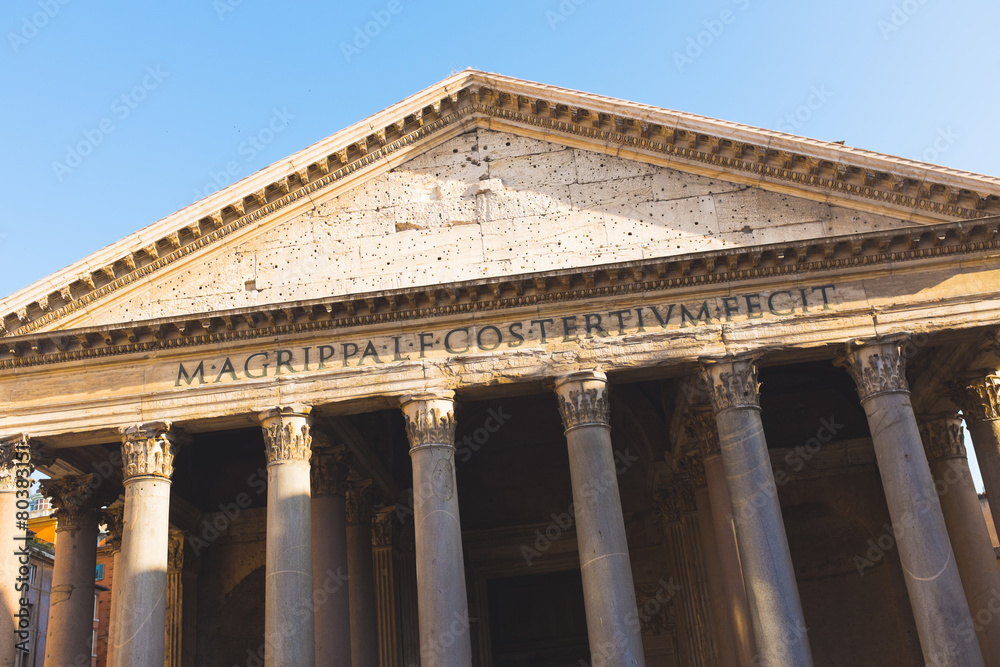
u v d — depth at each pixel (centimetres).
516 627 3266
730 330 2205
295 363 2259
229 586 3173
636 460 3297
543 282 2233
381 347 2261
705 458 2478
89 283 2325
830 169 2292
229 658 3169
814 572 3100
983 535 2519
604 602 2003
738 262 2227
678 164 2400
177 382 2262
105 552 4716
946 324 2172
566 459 3347
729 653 2525
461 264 2350
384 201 2441
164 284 2386
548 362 2212
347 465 2630
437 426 2177
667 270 2230
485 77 2477
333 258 2384
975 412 2434
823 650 3019
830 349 2202
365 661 2636
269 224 2433
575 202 2389
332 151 2425
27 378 2292
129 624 2056
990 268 2209
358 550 2762
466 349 2244
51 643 2469
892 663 2964
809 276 2234
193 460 3206
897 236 2191
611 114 2394
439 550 2064
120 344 2278
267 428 2209
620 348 2212
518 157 2459
